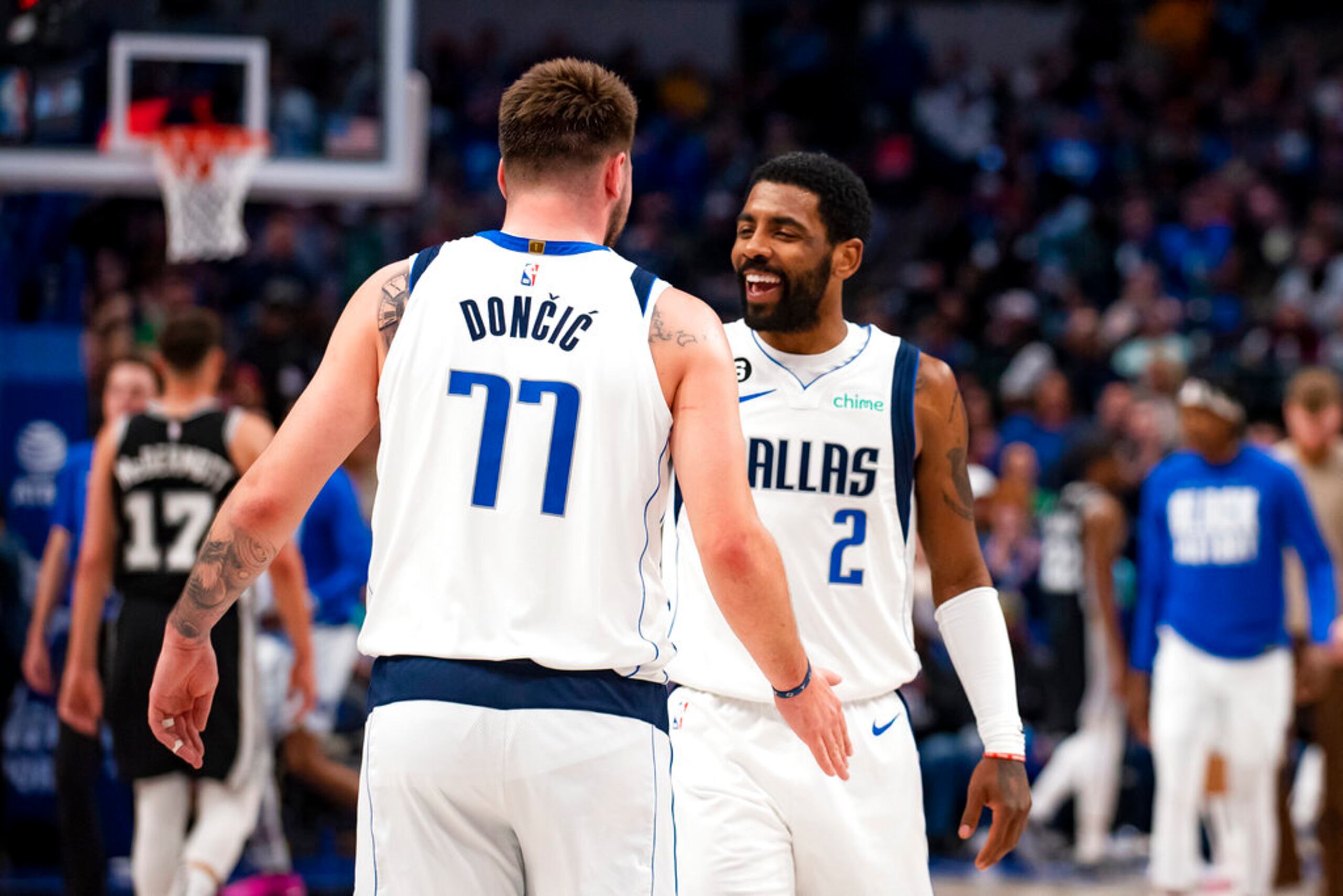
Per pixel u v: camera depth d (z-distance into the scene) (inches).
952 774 547.5
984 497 605.6
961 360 924.6
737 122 1242.0
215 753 318.7
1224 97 1294.3
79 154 514.9
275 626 430.9
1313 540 430.3
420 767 158.2
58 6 476.1
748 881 209.5
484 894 161.9
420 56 1226.0
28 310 546.0
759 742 214.7
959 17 1364.4
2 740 476.4
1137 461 689.0
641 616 165.0
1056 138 1222.3
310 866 496.4
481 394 165.0
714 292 1037.8
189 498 322.7
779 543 220.7
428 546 163.9
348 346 170.6
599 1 1311.5
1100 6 1365.7
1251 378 835.4
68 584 450.9
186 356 330.0
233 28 530.0
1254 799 442.9
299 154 534.9
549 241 170.7
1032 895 485.1
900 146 1224.2
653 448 165.9
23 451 484.7
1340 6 1395.2
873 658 220.8
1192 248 1101.1
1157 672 455.2
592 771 158.6
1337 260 1041.5
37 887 456.4
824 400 223.8
